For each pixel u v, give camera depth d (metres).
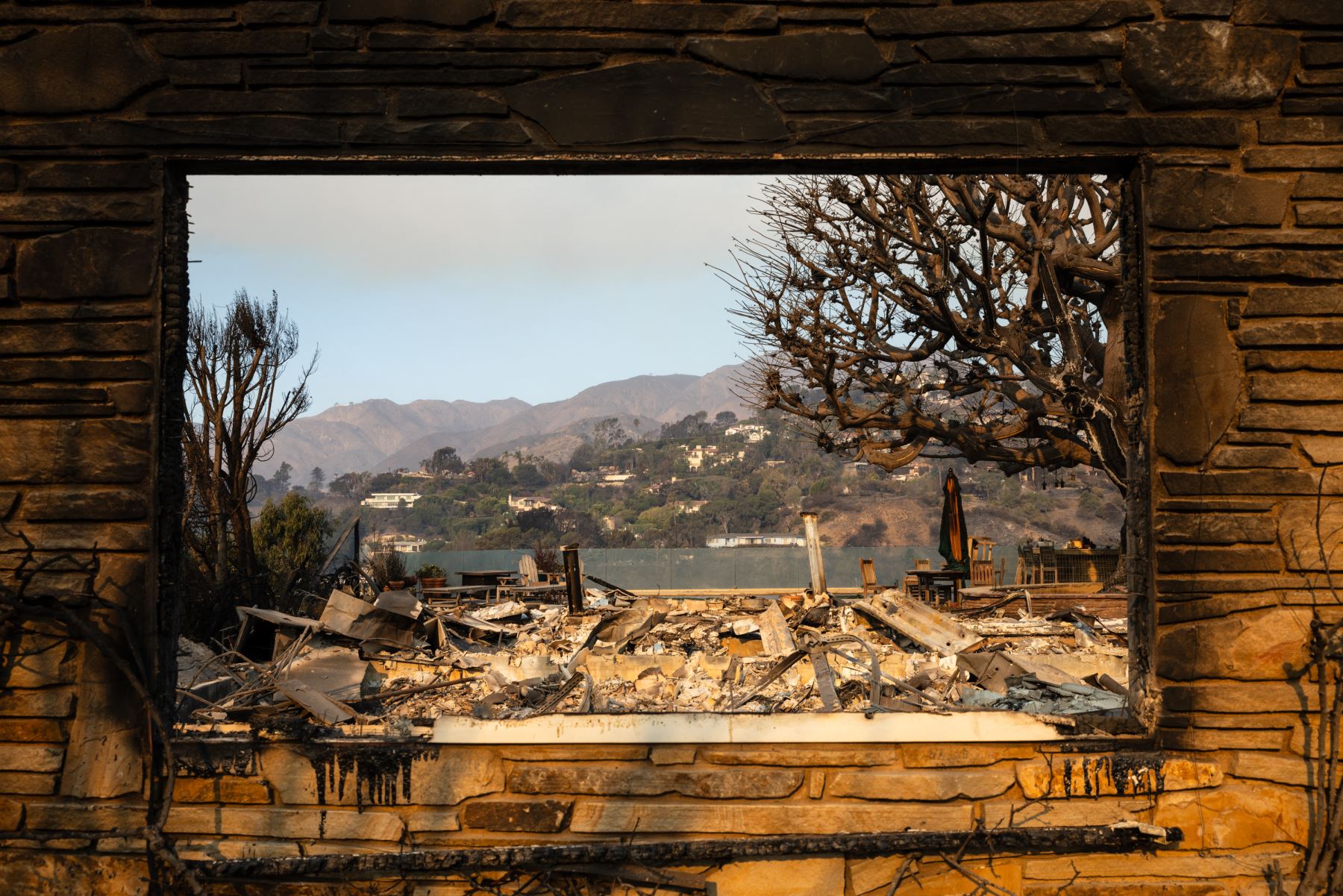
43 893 4.29
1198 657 4.34
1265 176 4.42
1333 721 4.23
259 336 16.22
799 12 4.43
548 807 4.38
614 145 4.42
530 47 4.43
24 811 4.32
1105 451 14.38
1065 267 13.92
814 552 11.75
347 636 8.32
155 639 4.36
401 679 8.07
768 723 4.42
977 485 76.12
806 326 17.41
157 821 4.31
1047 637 9.69
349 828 4.38
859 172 4.62
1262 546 4.35
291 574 16.30
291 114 4.42
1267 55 4.42
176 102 4.42
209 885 4.34
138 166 4.42
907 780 4.38
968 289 17.77
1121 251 4.67
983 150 4.41
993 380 17.02
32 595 4.34
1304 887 4.17
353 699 6.70
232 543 15.80
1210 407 4.39
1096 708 5.62
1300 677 4.30
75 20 4.43
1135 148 4.43
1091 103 4.41
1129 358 4.59
